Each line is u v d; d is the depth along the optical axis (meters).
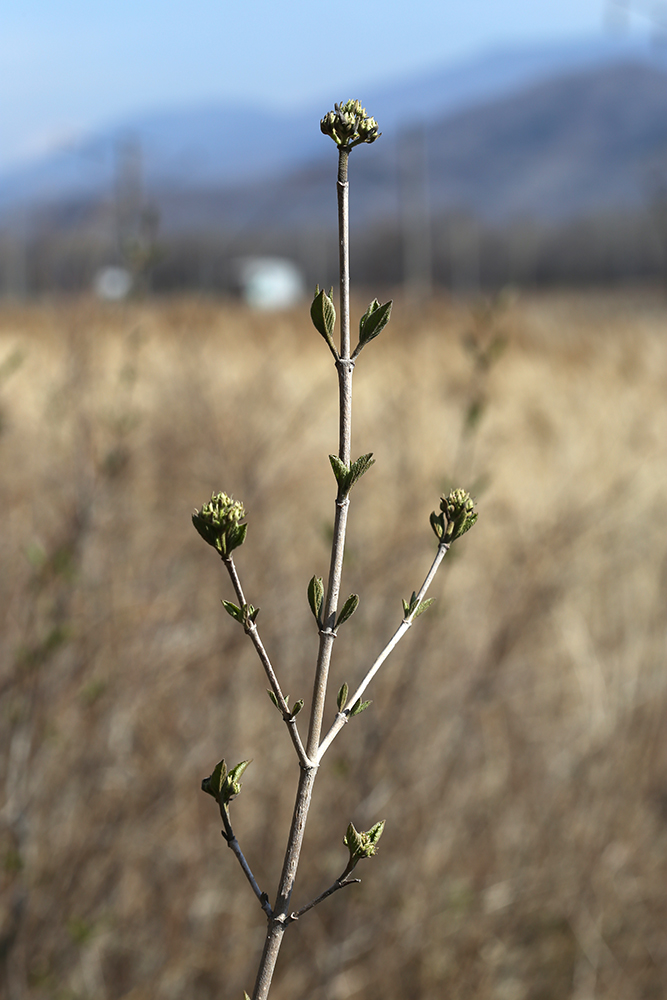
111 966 2.58
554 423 7.22
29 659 2.52
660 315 16.11
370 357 7.97
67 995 2.41
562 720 3.59
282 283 37.03
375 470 5.20
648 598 4.33
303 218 66.31
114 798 2.72
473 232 68.56
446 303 10.73
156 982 2.53
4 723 2.62
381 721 2.91
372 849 0.85
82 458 3.59
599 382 9.05
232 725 3.04
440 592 3.84
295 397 6.27
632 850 3.05
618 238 70.81
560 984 2.85
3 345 5.27
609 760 3.27
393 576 3.63
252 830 2.95
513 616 3.59
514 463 5.96
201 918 2.72
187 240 30.73
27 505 3.62
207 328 7.42
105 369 4.86
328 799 2.99
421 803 2.97
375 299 0.79
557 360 10.54
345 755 2.99
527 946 2.91
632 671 3.70
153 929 2.65
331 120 0.77
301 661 3.42
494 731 3.39
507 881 2.93
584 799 3.15
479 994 2.69
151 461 4.27
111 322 5.00
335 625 0.82
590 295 24.92
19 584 3.01
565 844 3.05
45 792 2.63
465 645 3.58
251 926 2.80
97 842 2.60
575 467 5.94
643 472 6.00
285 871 0.83
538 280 73.38
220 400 5.25
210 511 0.79
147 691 2.93
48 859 2.59
